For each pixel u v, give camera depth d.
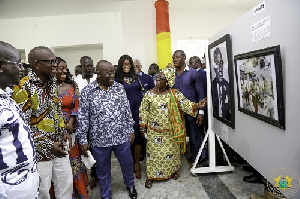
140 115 2.99
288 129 1.50
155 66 5.47
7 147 1.08
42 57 1.65
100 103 2.35
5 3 6.15
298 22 1.33
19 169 1.14
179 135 2.89
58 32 6.12
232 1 7.42
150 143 2.97
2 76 1.17
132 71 3.22
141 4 6.56
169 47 6.48
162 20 6.38
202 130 3.53
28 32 6.07
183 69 3.27
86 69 3.38
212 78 2.92
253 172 3.05
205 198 2.59
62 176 2.05
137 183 3.05
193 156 3.45
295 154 1.45
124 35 6.59
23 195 1.16
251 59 1.86
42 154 1.74
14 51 1.21
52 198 2.21
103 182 2.55
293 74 1.40
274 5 1.55
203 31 8.12
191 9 8.03
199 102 3.06
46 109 1.75
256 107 1.87
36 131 1.72
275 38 1.56
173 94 2.93
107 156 2.48
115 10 6.41
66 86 2.44
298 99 1.37
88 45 6.36
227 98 2.47
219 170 3.12
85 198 2.47
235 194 2.61
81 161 2.48
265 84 1.69
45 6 6.23
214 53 2.75
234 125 2.39
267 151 1.79
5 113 1.08
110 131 2.40
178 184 2.95
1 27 6.04
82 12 6.34
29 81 1.65
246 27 1.97
